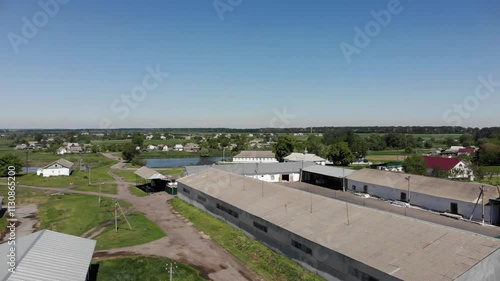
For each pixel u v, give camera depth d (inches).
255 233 1354.6
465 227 1518.2
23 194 2507.4
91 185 2876.5
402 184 2048.5
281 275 1082.1
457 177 3006.9
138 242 1378.0
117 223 1660.9
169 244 1358.3
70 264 911.0
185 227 1585.9
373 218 1111.6
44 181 3088.1
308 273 1060.5
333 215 1204.5
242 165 2908.5
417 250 884.6
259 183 1788.9
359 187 2325.3
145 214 1844.2
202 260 1203.9
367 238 1000.9
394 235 982.4
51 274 836.0
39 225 1742.1
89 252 1014.4
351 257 920.9
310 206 1328.7
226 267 1149.1
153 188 2652.6
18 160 3567.9
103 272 1107.3
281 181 2891.2
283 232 1189.1
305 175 2923.2
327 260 1002.7
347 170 2576.3
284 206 1382.9
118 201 2202.3
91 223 1713.8
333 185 2662.4
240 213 1470.2
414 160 3019.2
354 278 916.6
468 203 1663.4
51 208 2047.2
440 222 1598.2
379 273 845.2
